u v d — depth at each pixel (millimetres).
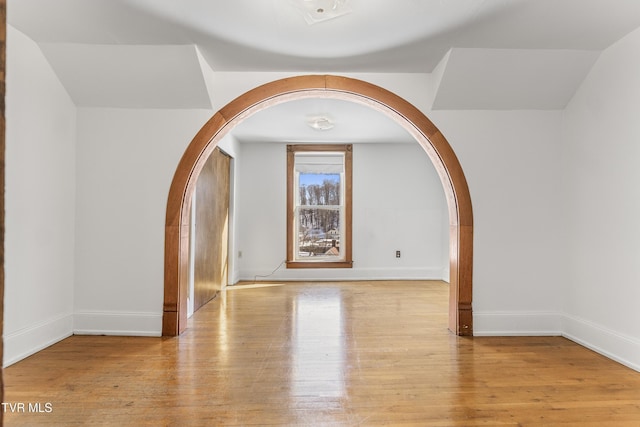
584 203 2949
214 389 2133
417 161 6012
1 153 740
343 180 6012
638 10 2238
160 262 3129
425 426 1774
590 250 2879
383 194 5980
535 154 3197
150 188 3148
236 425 1771
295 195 6027
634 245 2488
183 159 3148
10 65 2465
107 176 3141
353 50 2777
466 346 2883
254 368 2434
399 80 3201
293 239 5941
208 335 3125
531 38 2600
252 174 5938
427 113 3193
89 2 2184
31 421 1784
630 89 2529
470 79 2973
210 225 4512
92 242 3135
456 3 2166
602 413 1896
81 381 2223
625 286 2553
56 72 2869
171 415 1853
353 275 5930
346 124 4750
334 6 2189
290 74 3182
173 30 2502
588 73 2908
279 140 5758
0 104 740
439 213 6016
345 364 2512
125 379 2254
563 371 2414
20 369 2393
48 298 2828
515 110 3189
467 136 3189
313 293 4891
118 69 2879
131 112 3152
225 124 3180
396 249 5980
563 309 3176
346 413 1886
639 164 2453
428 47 2734
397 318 3682
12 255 2496
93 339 2996
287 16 2309
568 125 3146
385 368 2445
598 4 2172
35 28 2484
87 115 3141
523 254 3186
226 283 5352
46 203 2799
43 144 2766
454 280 3236
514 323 3166
